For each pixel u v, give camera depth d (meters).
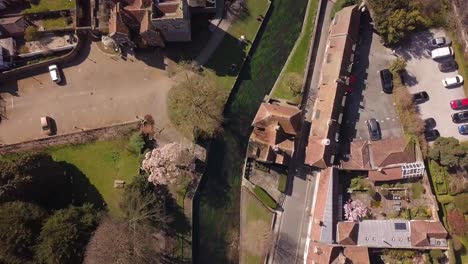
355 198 95.50
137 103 96.38
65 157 94.25
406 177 93.25
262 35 100.44
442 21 96.94
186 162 90.94
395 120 97.00
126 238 84.50
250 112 99.12
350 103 98.06
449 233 91.62
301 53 100.25
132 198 87.44
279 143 93.81
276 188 97.06
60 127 95.44
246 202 96.88
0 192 80.44
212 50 98.31
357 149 95.00
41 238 80.69
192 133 95.38
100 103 96.31
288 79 98.50
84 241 82.31
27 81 96.00
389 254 91.81
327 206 90.88
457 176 92.88
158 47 97.44
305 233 96.19
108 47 97.00
